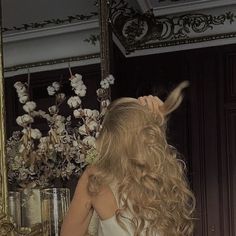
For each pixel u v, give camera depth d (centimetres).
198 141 377
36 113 264
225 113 375
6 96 253
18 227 248
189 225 168
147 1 369
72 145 268
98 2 298
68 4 284
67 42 280
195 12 383
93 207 161
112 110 168
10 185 254
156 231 155
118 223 153
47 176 265
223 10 379
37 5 273
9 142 253
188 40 385
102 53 295
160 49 389
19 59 261
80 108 272
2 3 256
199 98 380
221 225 368
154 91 387
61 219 258
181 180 166
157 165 159
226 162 372
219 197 371
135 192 155
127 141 158
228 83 376
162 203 157
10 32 258
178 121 381
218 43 381
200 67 382
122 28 377
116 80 344
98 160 163
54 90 270
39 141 264
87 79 285
